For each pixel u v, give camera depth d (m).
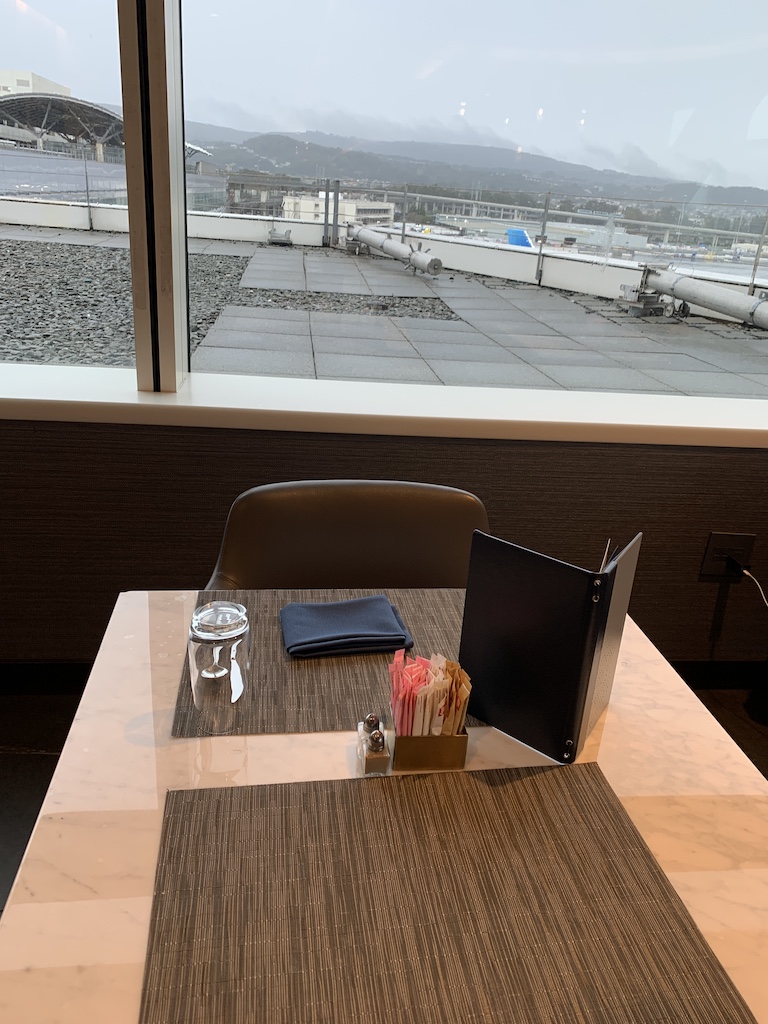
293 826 0.69
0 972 0.53
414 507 1.36
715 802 0.76
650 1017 0.53
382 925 0.59
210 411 1.75
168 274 1.73
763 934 0.61
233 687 0.88
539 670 0.79
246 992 0.53
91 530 1.85
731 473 1.97
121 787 0.72
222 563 1.32
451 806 0.73
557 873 0.66
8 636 1.93
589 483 1.94
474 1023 0.52
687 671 2.22
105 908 0.59
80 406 1.71
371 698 0.88
